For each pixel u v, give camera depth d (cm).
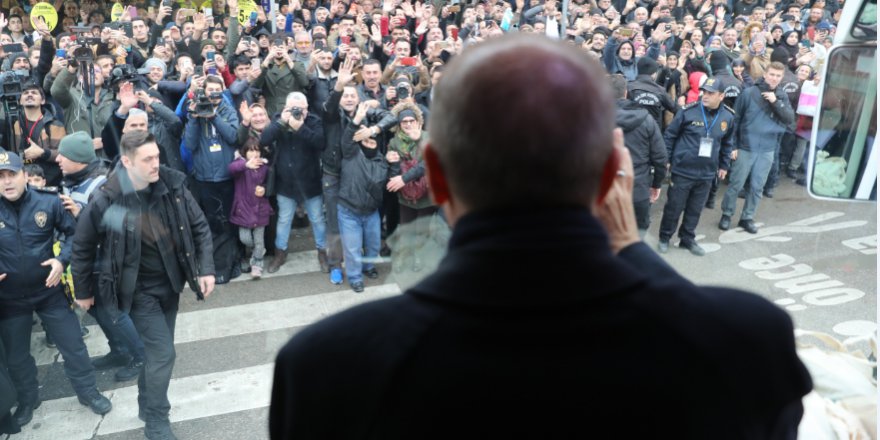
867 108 191
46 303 308
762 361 57
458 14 740
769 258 413
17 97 381
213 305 400
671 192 452
